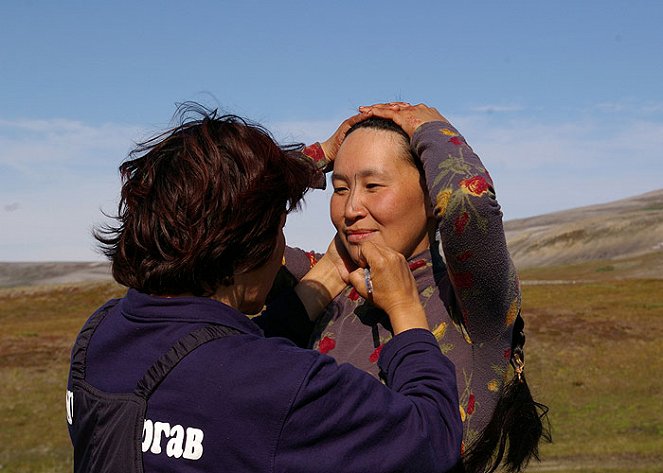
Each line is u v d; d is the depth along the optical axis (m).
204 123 1.63
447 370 1.67
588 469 14.23
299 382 1.45
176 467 1.44
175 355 1.49
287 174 1.63
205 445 1.44
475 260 1.73
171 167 1.57
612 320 39.06
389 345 1.74
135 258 1.59
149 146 1.67
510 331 1.86
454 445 1.59
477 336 1.85
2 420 20.38
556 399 22.69
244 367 1.47
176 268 1.54
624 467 14.35
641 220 139.62
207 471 1.44
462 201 1.70
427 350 1.70
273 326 2.10
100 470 1.49
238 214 1.54
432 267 1.99
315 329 2.08
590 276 101.25
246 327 1.59
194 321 1.54
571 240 138.12
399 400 1.55
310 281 2.13
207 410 1.45
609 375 26.17
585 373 26.55
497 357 1.87
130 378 1.52
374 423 1.49
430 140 1.84
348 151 1.97
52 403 22.81
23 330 44.56
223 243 1.54
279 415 1.44
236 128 1.63
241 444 1.44
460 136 1.87
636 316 40.91
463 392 1.85
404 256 1.97
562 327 36.75
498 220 1.74
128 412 1.48
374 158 1.92
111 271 1.67
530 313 42.72
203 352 1.49
